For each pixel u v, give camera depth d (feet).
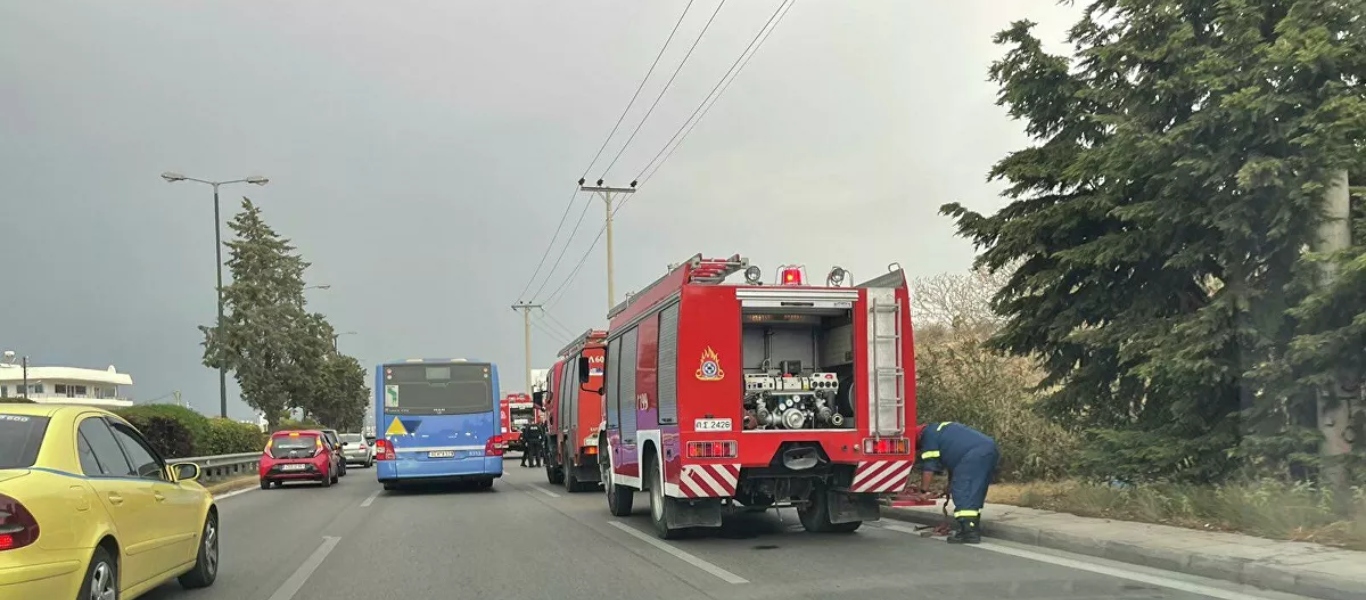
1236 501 33.17
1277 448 35.09
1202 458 38.04
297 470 84.07
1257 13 34.24
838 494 38.52
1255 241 35.83
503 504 60.29
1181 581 26.94
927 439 36.73
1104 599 24.88
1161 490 37.29
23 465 20.44
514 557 35.55
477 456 73.61
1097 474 41.32
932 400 57.31
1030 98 43.70
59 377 293.64
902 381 37.11
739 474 36.04
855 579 28.76
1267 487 33.37
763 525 43.29
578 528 44.70
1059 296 43.50
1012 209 45.24
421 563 34.65
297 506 62.28
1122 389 43.32
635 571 31.53
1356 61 32.83
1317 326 34.35
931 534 38.47
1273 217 34.42
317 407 236.63
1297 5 33.35
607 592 28.02
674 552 35.42
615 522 47.09
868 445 36.47
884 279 38.93
